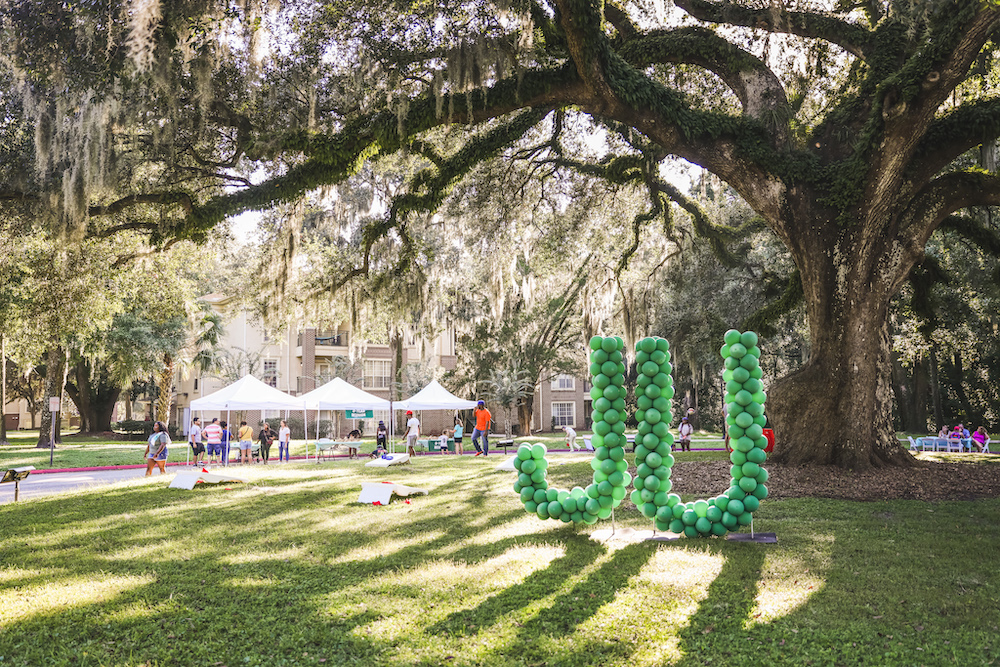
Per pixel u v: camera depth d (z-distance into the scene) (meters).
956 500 10.00
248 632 4.86
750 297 23.42
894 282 12.12
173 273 22.73
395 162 17.39
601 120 17.14
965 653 4.23
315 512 10.09
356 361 41.91
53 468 20.95
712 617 4.94
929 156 11.80
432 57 11.57
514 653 4.37
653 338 7.89
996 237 15.54
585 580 5.91
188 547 7.75
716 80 16.53
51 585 6.12
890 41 12.50
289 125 11.92
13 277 18.81
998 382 34.38
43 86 10.88
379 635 4.71
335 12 11.41
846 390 12.05
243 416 41.66
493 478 14.09
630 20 14.33
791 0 13.36
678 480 11.98
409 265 16.50
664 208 19.95
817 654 4.27
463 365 38.38
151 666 4.30
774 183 12.29
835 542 7.25
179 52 10.59
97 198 11.85
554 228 20.03
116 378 38.34
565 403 52.09
